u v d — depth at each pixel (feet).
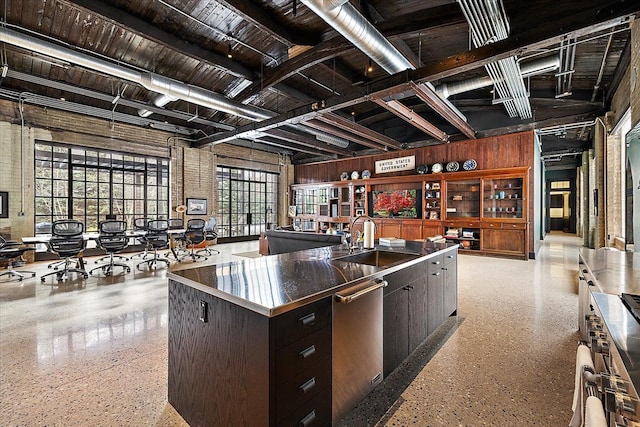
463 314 11.02
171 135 28.71
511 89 17.47
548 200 49.67
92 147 23.98
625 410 2.42
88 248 23.99
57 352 8.13
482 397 6.30
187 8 13.82
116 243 18.37
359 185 32.89
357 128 23.49
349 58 19.57
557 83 19.36
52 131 22.06
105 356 7.93
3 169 20.02
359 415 5.76
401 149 30.14
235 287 4.93
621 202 18.99
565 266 19.92
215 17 14.58
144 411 5.82
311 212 38.42
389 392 6.48
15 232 20.53
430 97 16.97
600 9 9.67
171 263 21.29
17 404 5.99
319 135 29.07
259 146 35.94
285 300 4.30
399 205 30.07
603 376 3.03
